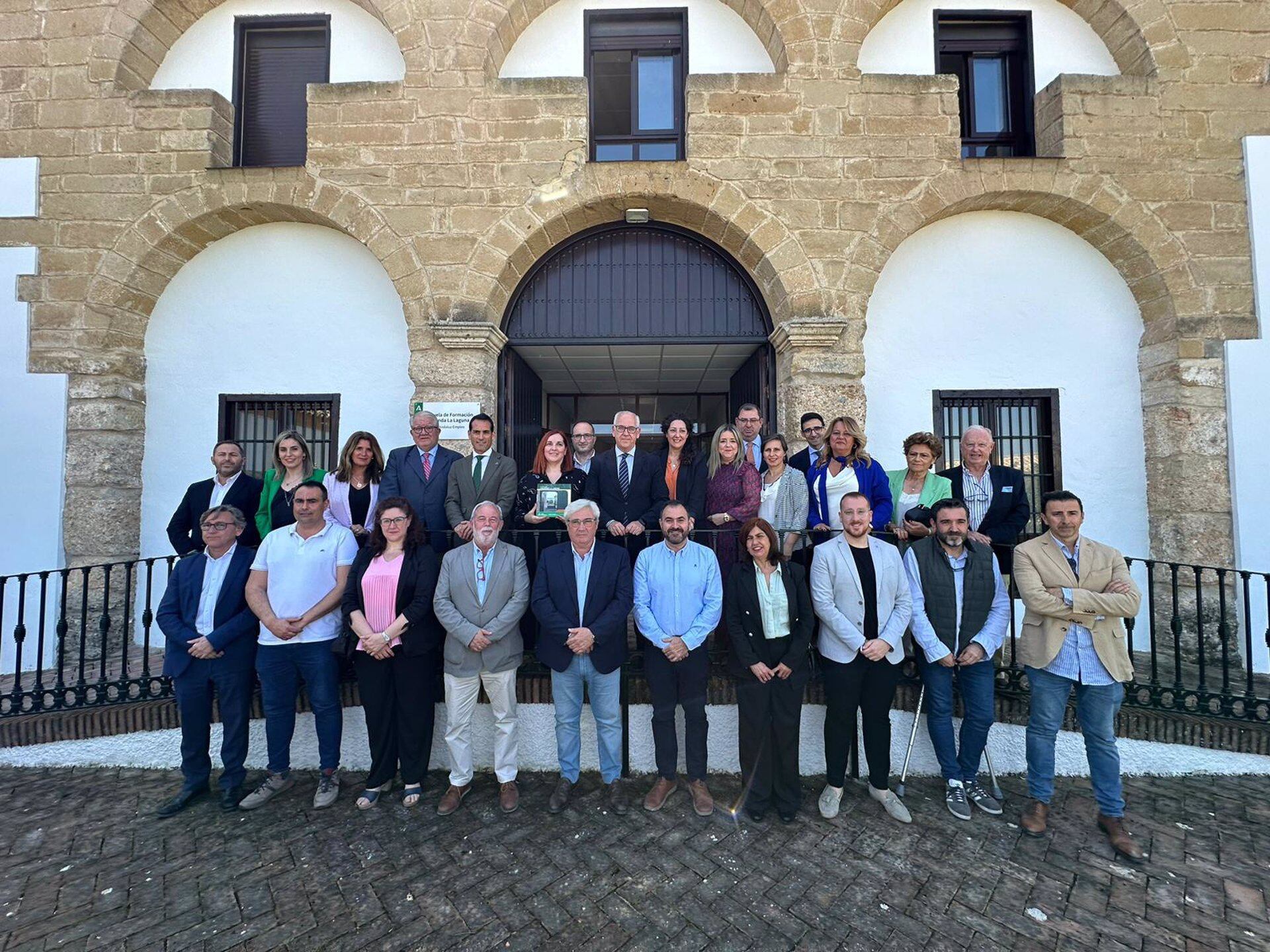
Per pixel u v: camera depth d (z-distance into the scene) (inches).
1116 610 115.7
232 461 153.2
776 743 124.0
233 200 203.6
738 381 298.7
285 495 150.6
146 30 213.5
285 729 134.0
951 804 126.6
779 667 123.3
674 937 92.7
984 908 99.3
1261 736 137.3
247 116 227.6
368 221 201.0
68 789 138.9
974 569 128.8
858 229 198.8
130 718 148.1
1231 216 197.6
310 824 123.8
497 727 130.8
